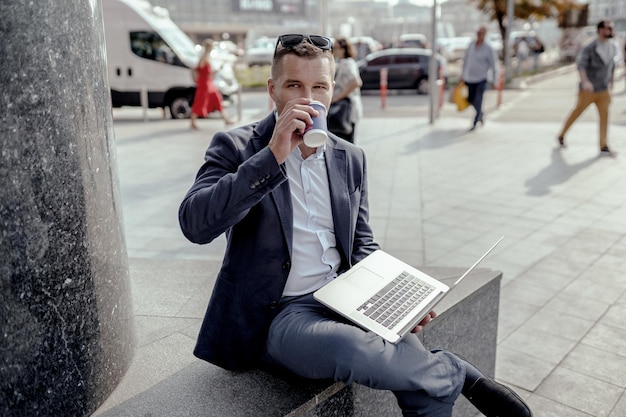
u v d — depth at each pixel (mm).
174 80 13477
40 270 1712
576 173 7281
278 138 1729
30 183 1655
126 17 13320
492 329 2867
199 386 2020
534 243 4969
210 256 4645
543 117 12945
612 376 3104
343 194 2092
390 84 19703
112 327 2002
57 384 1806
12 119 1604
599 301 3916
